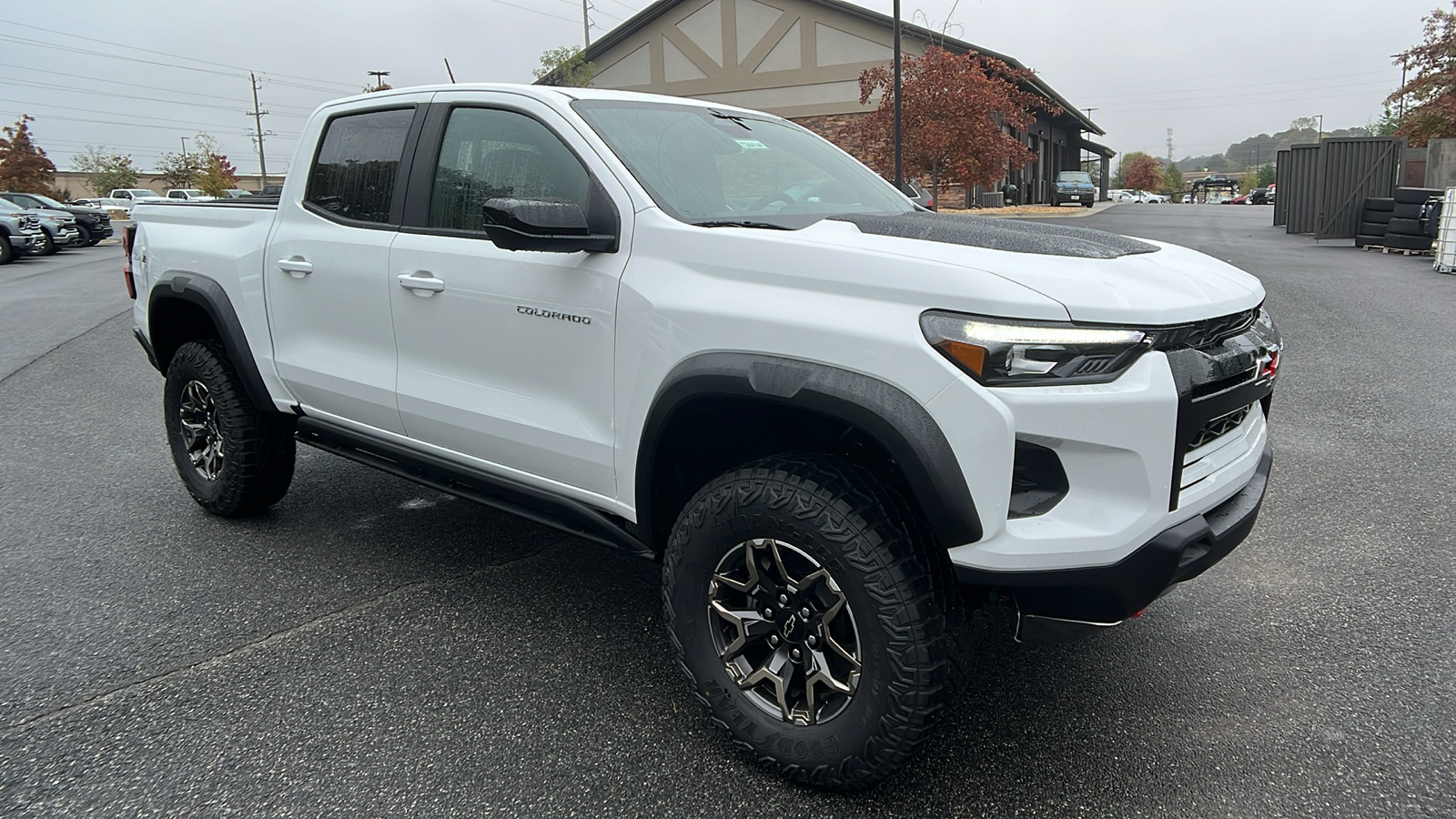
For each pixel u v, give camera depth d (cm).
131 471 516
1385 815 229
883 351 216
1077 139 4666
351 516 446
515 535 423
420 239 323
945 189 2202
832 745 232
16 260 2127
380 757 257
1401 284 1138
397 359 334
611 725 272
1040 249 237
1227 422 247
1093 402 208
